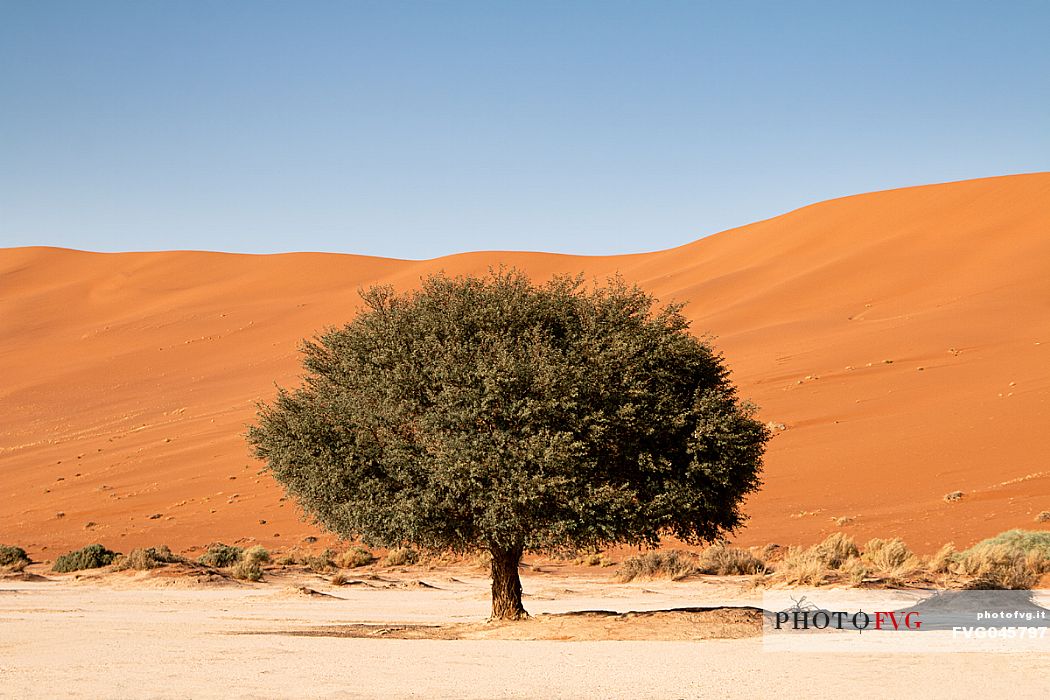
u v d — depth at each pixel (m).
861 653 15.03
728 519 20.83
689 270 151.38
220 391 123.94
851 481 54.19
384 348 19.59
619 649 15.90
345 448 19.08
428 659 14.42
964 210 130.00
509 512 18.16
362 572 46.69
